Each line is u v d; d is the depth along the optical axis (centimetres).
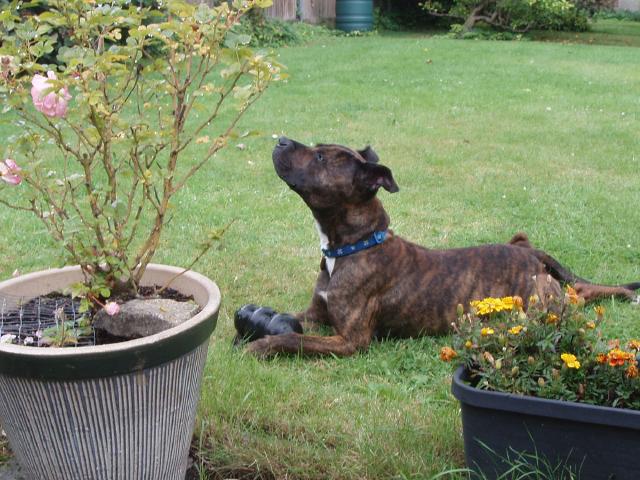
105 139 184
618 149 464
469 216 354
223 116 531
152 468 182
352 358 243
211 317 181
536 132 505
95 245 189
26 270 292
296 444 202
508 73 728
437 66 765
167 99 296
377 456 196
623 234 332
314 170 238
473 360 195
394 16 1319
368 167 238
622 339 251
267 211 356
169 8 183
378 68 754
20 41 185
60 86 174
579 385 186
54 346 181
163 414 179
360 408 217
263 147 455
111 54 179
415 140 482
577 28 1212
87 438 174
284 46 933
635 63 805
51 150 415
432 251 259
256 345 239
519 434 184
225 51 184
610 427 179
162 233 326
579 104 599
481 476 188
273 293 281
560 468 184
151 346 171
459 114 561
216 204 363
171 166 191
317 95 619
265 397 218
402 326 253
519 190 385
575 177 407
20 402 173
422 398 223
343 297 244
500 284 256
